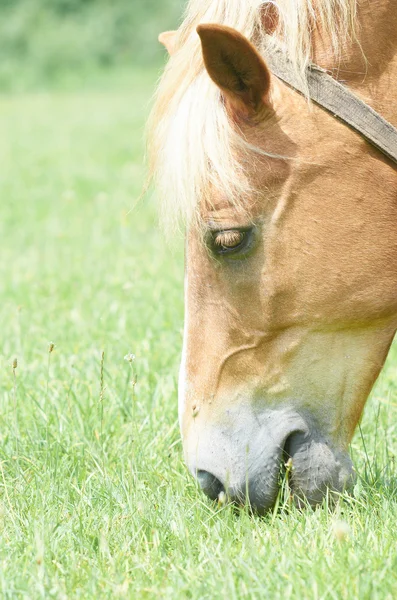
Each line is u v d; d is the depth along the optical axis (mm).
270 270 4551
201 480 4789
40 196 16703
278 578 4215
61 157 22031
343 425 4812
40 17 49344
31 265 11422
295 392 4699
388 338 4797
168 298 9227
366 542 4539
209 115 4434
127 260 11133
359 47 4520
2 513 5078
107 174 19047
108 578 4355
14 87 45219
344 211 4516
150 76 46281
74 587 4332
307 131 4469
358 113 4484
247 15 4562
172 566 4402
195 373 4770
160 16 49000
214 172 4434
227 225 4480
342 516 4852
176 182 4453
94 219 14219
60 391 6910
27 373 7309
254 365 4688
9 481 5559
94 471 5590
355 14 4496
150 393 6828
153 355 7645
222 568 4344
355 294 4602
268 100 4414
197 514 4926
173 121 4527
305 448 4695
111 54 48250
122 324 8406
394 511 4922
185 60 4617
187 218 4508
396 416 6461
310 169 4469
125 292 9539
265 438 4660
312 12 4512
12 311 9258
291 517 4723
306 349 4672
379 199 4547
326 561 4320
